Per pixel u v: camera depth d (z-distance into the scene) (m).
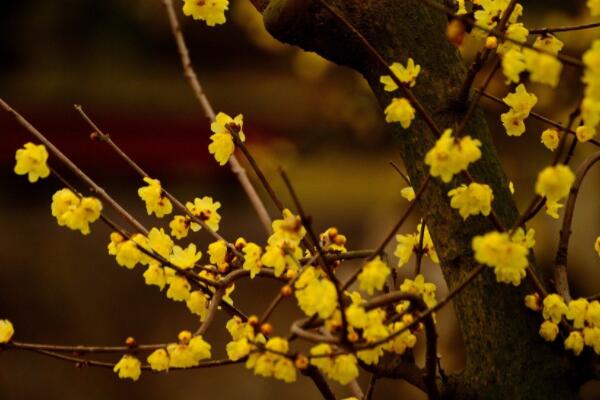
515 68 2.51
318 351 2.65
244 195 20.94
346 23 2.80
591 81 2.30
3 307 16.30
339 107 13.66
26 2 22.28
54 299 16.50
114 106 22.23
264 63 22.75
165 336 16.05
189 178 21.73
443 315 10.87
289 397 14.34
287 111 20.86
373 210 16.19
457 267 3.11
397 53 3.19
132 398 14.51
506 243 2.50
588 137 2.94
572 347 2.91
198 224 3.31
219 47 23.38
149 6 19.47
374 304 2.73
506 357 3.04
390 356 3.08
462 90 3.06
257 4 3.48
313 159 15.47
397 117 2.74
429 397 3.03
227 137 3.21
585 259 12.40
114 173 21.97
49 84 22.28
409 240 3.42
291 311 15.84
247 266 2.94
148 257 3.05
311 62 13.70
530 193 12.12
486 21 3.03
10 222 18.81
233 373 14.56
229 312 3.22
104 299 16.53
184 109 22.39
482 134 3.15
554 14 11.80
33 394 14.63
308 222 2.64
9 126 21.72
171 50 23.34
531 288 3.07
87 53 22.61
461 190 2.75
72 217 2.83
